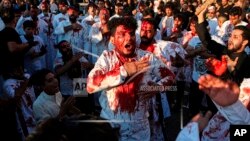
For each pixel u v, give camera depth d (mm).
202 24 3998
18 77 4316
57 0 11484
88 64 5168
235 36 3602
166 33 8719
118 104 2873
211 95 1835
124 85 2840
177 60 4309
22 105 3889
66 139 1327
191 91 5844
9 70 4324
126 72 2676
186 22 6996
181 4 12125
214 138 2834
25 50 5066
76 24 7203
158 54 4223
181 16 6672
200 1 11469
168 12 8758
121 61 2869
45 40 8227
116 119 2893
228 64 3562
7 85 4184
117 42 2859
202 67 5523
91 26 7332
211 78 1815
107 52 2896
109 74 2703
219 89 1822
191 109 5918
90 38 6621
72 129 1347
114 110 2891
